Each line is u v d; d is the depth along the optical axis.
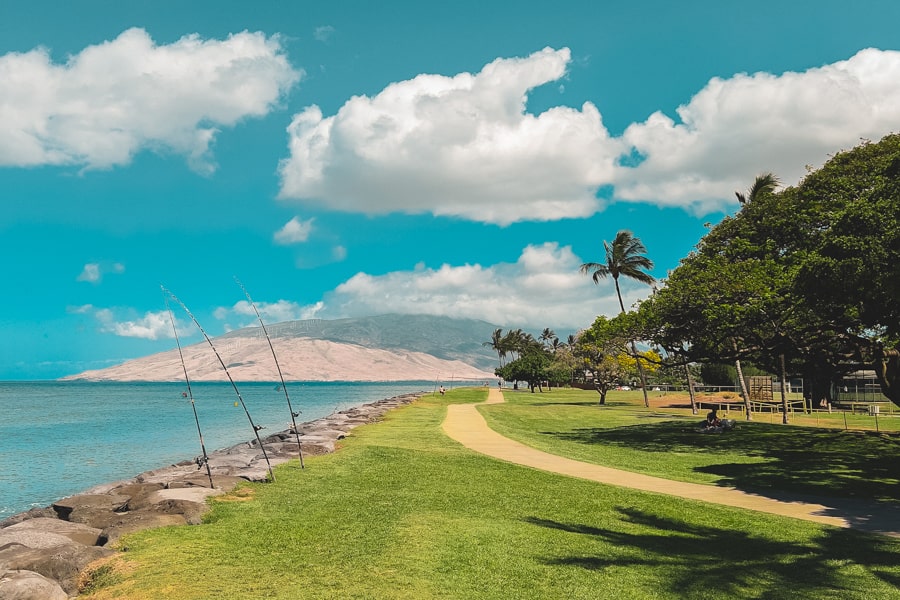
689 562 8.41
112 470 23.39
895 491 14.44
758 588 7.39
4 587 6.57
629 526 10.54
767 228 27.59
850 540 9.82
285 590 6.90
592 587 7.29
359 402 92.88
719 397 64.81
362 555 8.28
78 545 8.23
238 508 11.07
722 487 14.88
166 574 7.27
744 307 23.36
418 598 6.76
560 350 89.19
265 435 36.28
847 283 15.09
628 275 56.84
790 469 17.67
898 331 16.97
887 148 24.91
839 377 27.05
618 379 59.12
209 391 158.38
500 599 6.83
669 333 27.41
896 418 37.72
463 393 88.19
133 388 197.38
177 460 26.02
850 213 15.51
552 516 11.12
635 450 21.97
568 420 36.81
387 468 16.41
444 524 10.15
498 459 18.83
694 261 29.09
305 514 10.71
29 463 25.16
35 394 131.00
